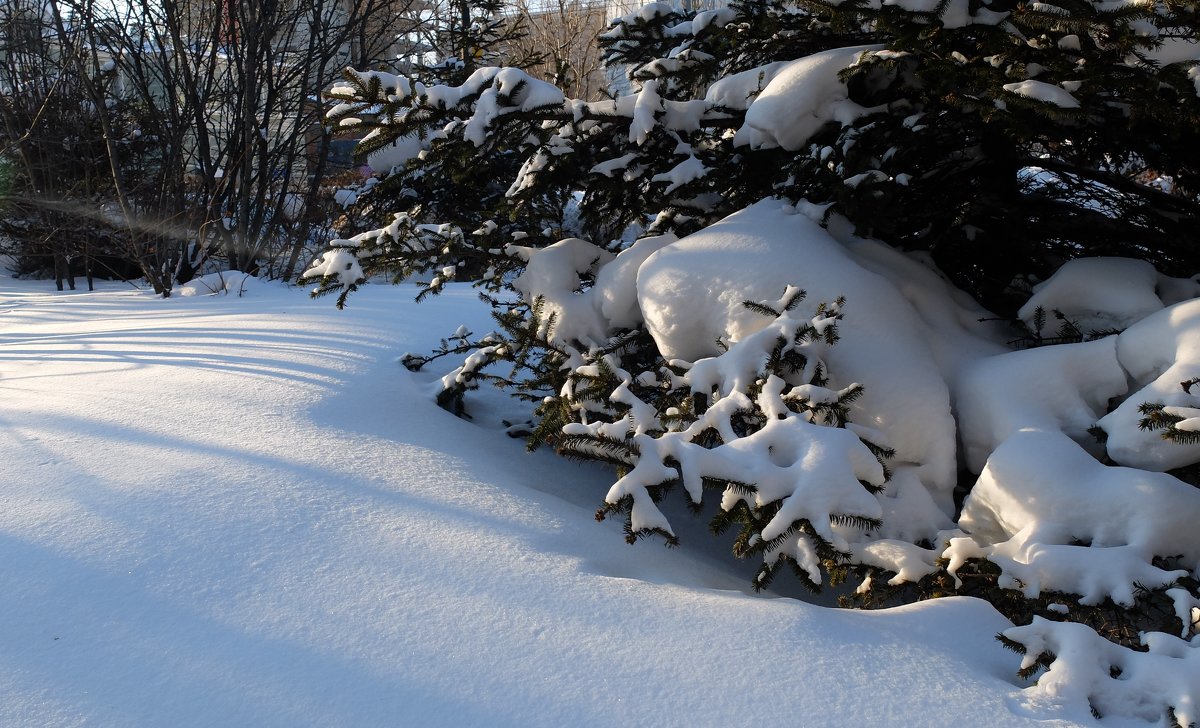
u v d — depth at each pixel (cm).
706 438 279
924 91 331
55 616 207
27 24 1029
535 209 407
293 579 229
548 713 179
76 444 324
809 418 265
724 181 364
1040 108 279
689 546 309
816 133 342
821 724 180
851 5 308
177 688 182
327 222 1091
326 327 551
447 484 304
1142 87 280
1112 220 373
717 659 200
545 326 367
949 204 380
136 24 953
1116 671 206
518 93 352
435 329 554
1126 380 279
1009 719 184
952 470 285
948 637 219
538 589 229
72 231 960
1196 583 226
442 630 207
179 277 934
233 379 420
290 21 1000
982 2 310
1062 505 248
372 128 368
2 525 253
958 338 328
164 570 229
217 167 976
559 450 292
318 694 182
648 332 359
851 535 261
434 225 389
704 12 403
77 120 1023
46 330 601
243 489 282
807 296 305
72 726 170
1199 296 316
